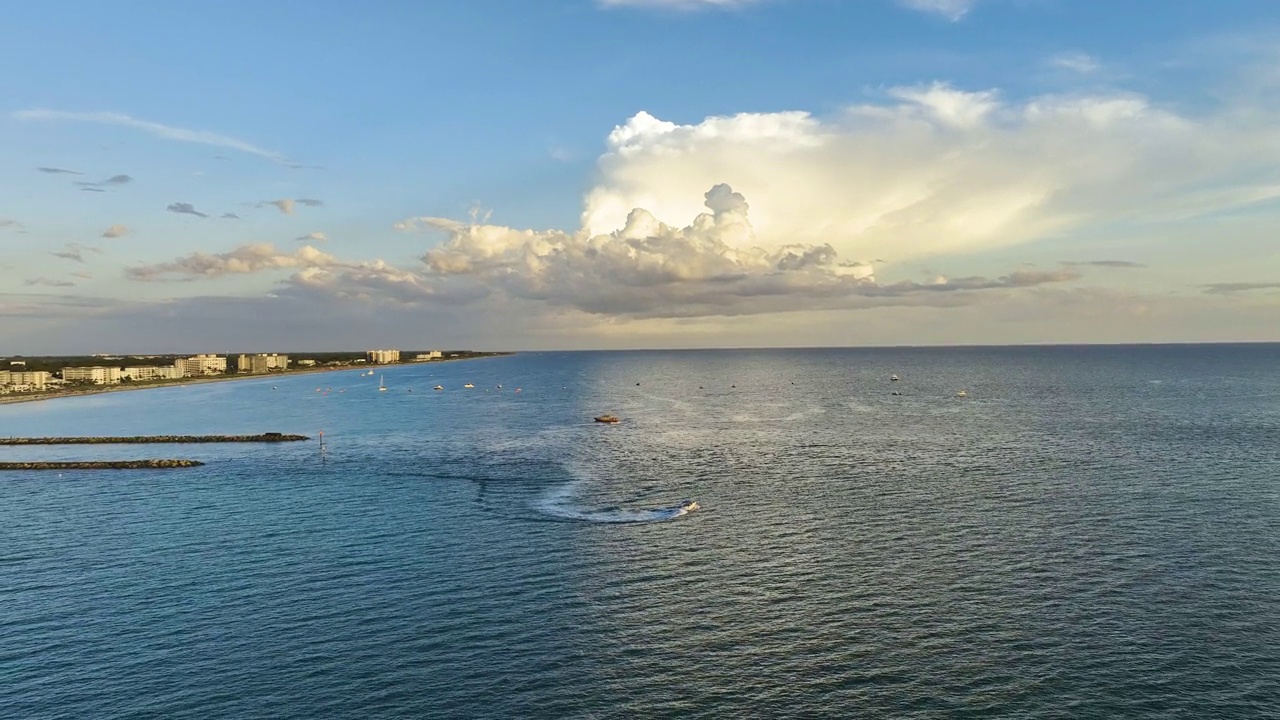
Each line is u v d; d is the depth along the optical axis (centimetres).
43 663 5041
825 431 16362
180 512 9481
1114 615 5562
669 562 6925
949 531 7775
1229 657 4906
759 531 7931
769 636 5303
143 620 5709
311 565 6981
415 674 4812
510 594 6147
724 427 17588
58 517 9331
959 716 4284
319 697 4553
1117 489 9656
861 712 4328
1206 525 7831
